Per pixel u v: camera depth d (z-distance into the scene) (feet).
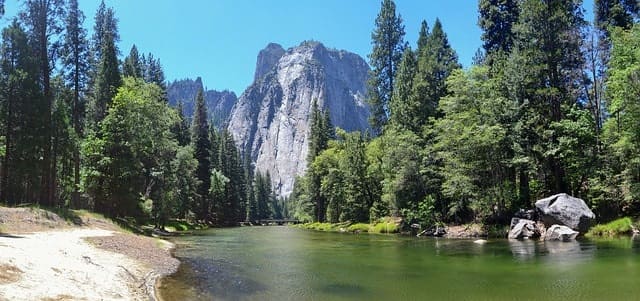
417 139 144.15
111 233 92.12
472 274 55.01
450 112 133.59
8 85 129.39
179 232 175.63
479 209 122.83
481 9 154.10
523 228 103.14
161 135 163.12
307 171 298.56
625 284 45.68
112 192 125.18
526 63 123.95
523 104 119.65
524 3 125.49
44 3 122.31
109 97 148.56
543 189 125.39
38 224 82.53
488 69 133.49
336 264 66.08
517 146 118.11
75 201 144.36
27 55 129.49
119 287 42.14
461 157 124.77
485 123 122.52
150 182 167.22
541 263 61.21
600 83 120.98
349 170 199.93
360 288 47.75
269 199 511.81
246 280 52.60
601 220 107.45
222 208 296.71
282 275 56.18
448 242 100.78
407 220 145.79
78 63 140.87
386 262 67.72
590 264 58.23
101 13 170.81
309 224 278.87
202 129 273.33
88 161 127.85
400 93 174.40
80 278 41.42
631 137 99.76
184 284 49.32
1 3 109.91
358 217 197.47
